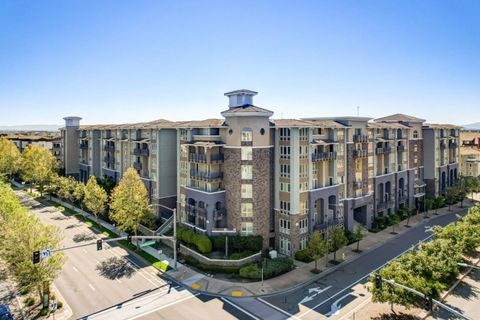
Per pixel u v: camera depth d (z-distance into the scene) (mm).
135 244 53406
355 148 59281
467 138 137750
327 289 39156
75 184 76062
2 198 43844
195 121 59312
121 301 36375
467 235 44312
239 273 42656
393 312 33406
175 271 44031
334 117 58594
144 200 54250
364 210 62250
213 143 50750
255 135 48062
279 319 32875
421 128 79688
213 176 50938
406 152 74125
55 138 133625
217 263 45094
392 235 59406
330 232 50312
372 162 64875
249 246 47312
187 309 34844
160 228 57062
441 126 83125
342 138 57562
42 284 33500
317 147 53312
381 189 67688
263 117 48688
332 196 55375
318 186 54156
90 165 88875
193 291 38812
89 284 40250
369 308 34562
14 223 34125
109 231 60156
